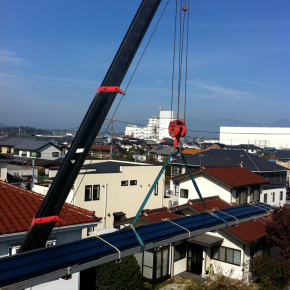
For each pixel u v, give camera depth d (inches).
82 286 406.6
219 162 1130.7
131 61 190.9
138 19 193.9
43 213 168.2
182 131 224.5
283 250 484.4
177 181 782.5
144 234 212.7
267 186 1005.8
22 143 1872.5
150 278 487.2
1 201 326.3
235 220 284.5
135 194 748.0
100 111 179.9
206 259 539.8
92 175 652.1
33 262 154.3
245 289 453.4
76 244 186.1
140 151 2672.2
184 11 262.1
